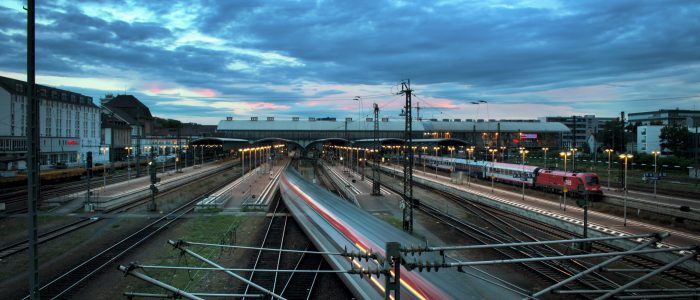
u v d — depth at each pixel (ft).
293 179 162.91
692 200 159.94
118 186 204.85
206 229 123.03
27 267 88.28
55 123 291.38
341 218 90.53
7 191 192.34
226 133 476.54
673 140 317.63
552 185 189.16
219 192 191.83
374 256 38.19
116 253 96.84
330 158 528.22
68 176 232.12
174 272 83.87
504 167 232.32
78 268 85.87
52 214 144.56
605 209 143.74
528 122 538.47
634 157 297.53
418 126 492.95
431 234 120.88
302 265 90.99
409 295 53.11
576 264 90.22
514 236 117.08
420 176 279.08
